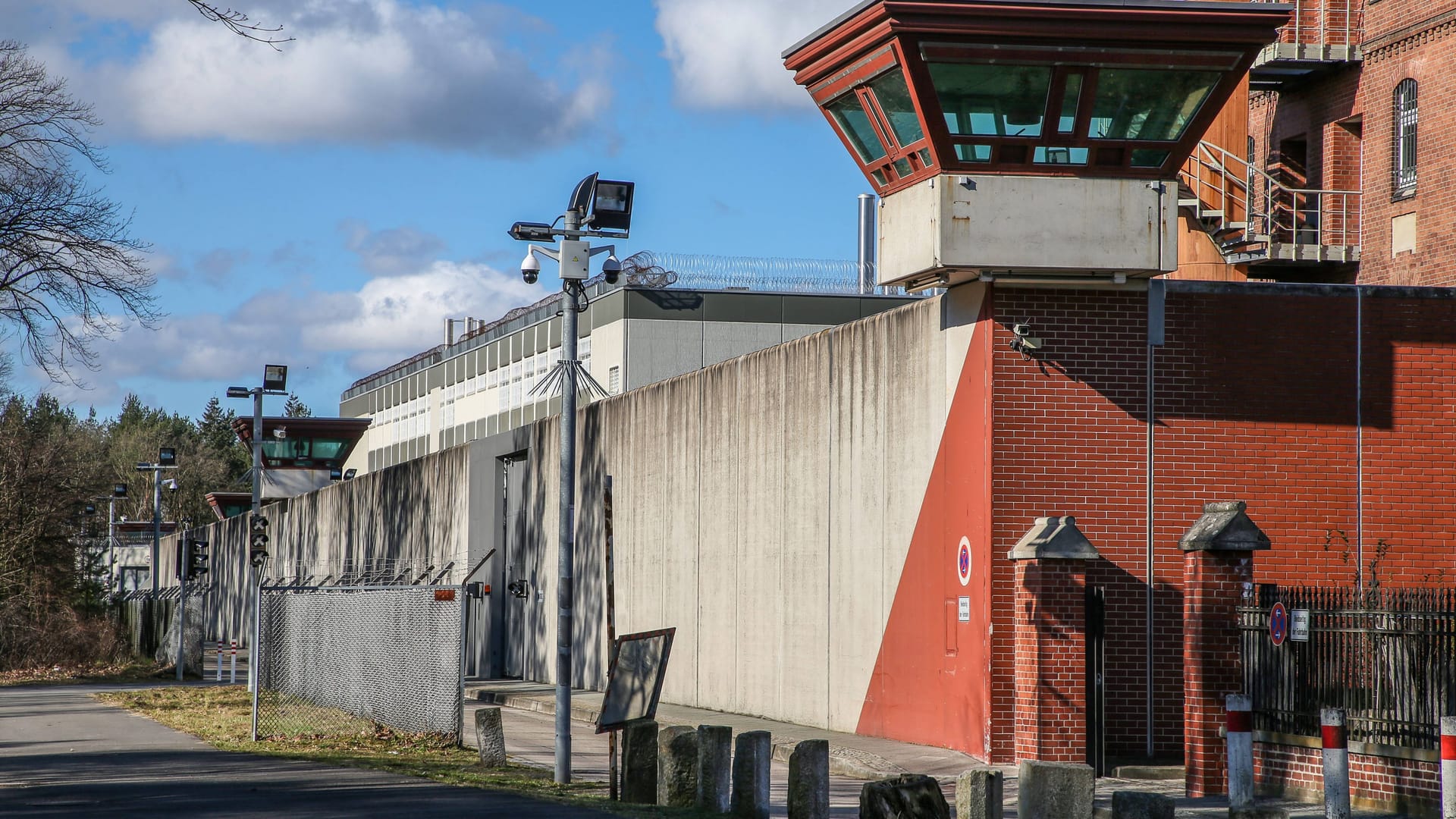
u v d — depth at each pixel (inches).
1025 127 758.5
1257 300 812.0
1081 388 795.4
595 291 2177.7
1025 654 752.3
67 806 550.3
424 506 1898.4
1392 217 1177.4
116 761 719.1
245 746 794.2
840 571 964.6
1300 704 625.6
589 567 1401.3
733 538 1122.7
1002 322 792.3
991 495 784.3
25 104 1151.6
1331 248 1198.9
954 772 749.3
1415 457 816.9
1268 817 453.7
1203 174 1094.4
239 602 3019.2
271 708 1047.0
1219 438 803.4
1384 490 813.9
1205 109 759.1
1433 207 1133.7
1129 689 788.0
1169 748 786.2
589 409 1423.5
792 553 1030.4
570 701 687.1
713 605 1152.8
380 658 976.9
